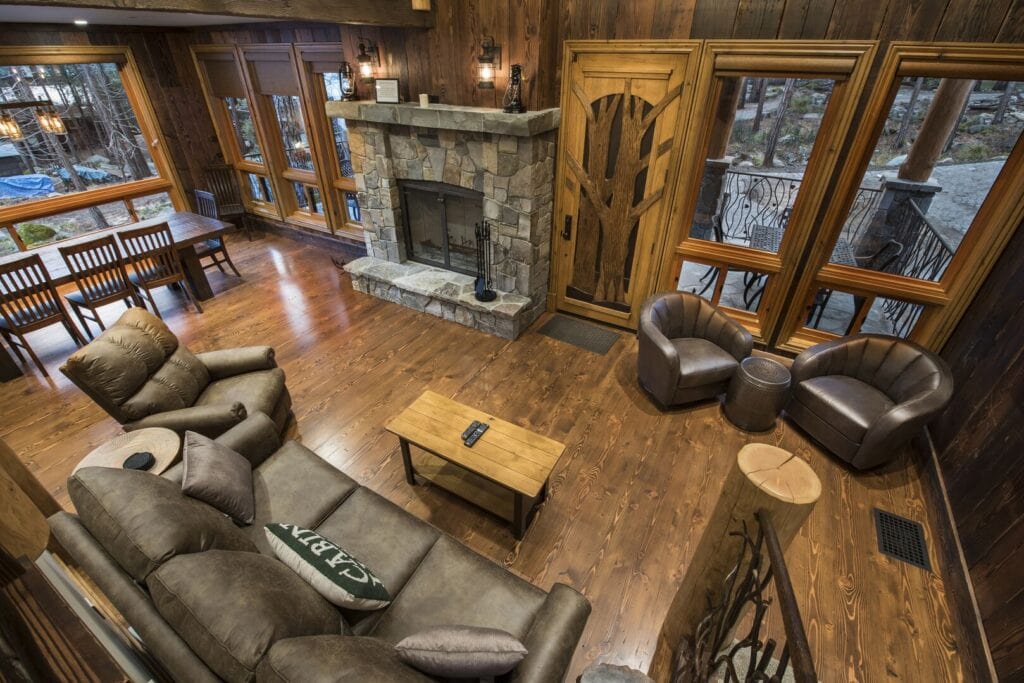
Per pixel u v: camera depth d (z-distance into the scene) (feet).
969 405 8.91
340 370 12.75
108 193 17.43
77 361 8.07
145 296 16.06
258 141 18.83
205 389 10.00
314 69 15.85
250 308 15.60
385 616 5.98
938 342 10.65
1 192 15.23
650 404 11.62
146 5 7.13
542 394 11.93
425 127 13.20
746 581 4.25
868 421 9.17
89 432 10.61
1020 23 7.79
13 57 14.21
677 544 8.39
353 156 15.11
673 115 11.13
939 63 8.53
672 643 6.16
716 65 10.18
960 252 9.85
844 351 10.30
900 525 8.71
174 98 18.16
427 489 9.41
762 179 11.76
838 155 10.02
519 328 14.10
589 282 14.44
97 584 5.06
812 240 11.07
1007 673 5.96
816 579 7.84
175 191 19.19
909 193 10.22
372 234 16.22
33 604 1.85
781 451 4.49
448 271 15.76
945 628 7.20
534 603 6.06
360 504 7.38
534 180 12.40
